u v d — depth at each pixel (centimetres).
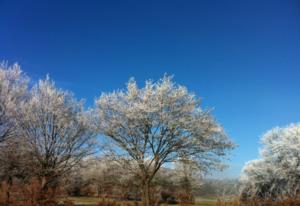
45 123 2702
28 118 2645
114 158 2622
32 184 1783
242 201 2578
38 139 2689
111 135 2628
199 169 2620
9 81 2702
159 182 3506
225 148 2619
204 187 4009
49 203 1761
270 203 2562
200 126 2545
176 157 2547
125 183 3036
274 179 4381
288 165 4156
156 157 2523
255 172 4516
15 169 2658
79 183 3180
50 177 2594
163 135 2534
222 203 2556
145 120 2533
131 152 2577
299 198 2811
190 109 2559
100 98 2702
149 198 2489
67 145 2719
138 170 2641
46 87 2747
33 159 2659
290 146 4153
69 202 1845
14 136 2636
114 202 2147
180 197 2447
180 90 2584
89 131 2767
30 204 1698
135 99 2666
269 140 4428
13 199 1717
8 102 2609
